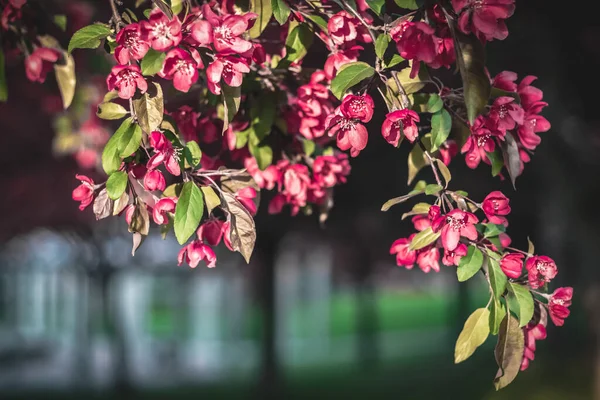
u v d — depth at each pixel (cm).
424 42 227
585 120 1285
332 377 2252
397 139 238
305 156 326
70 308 3638
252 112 309
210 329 3612
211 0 276
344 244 2461
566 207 1341
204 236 253
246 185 271
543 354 1845
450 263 247
